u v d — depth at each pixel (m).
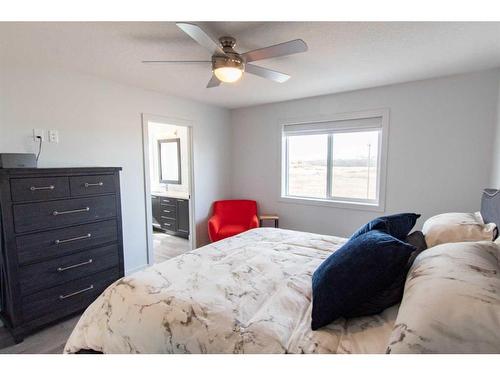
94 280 2.48
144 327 1.25
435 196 2.96
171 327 1.20
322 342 1.03
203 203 4.25
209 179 4.32
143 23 1.72
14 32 1.82
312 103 3.72
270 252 2.02
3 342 2.05
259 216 4.26
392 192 3.21
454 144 2.81
